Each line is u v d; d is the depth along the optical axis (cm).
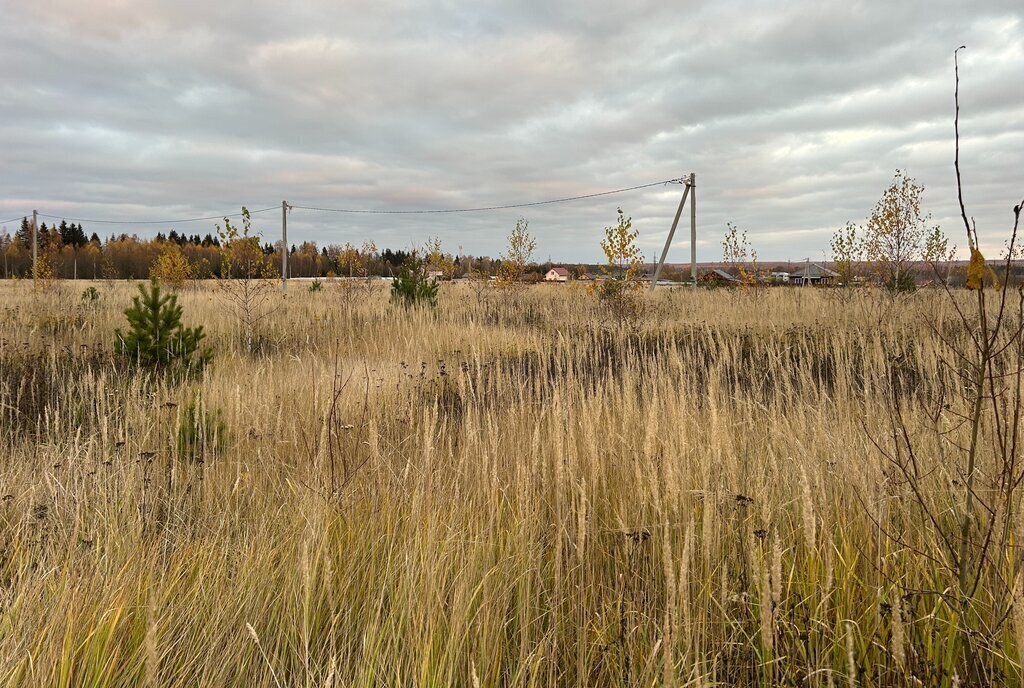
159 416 489
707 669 210
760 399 502
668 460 288
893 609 185
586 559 268
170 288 2248
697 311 1321
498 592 249
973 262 204
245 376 630
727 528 272
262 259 1093
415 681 197
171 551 304
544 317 1363
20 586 242
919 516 283
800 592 234
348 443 427
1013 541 229
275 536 296
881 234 1380
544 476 330
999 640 204
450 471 366
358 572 264
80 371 713
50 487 340
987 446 318
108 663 202
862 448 339
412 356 874
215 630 217
